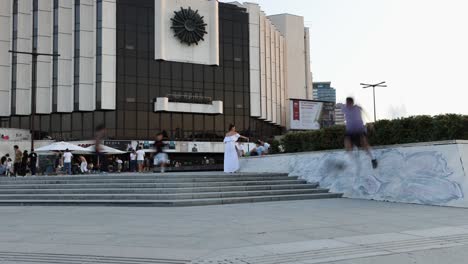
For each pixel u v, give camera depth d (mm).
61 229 9031
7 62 53281
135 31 54062
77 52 52188
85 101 52000
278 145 24391
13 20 53000
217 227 9047
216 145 56312
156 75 54688
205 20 57938
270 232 8367
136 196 14414
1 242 7656
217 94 58094
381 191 14898
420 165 13914
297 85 74000
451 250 6668
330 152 17453
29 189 16266
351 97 14578
